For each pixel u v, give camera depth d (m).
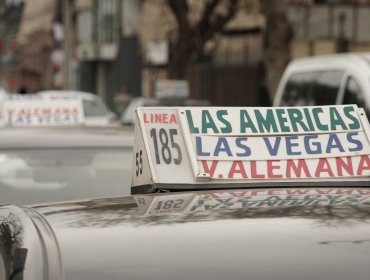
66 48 55.94
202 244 3.42
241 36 52.91
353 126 4.87
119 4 72.25
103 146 8.97
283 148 4.73
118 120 34.31
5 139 8.99
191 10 54.97
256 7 48.09
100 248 3.49
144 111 4.82
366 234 3.42
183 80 48.06
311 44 47.41
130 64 71.50
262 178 4.59
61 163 8.80
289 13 46.91
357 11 47.94
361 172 4.67
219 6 53.03
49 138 9.02
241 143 4.70
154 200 4.21
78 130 9.41
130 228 3.67
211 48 56.03
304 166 4.64
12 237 3.83
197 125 4.75
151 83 65.81
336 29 47.75
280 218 3.63
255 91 51.12
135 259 3.37
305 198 4.00
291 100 15.66
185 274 3.23
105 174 8.77
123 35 71.81
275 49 28.22
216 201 4.03
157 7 62.66
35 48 104.31
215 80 55.66
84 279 3.30
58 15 72.12
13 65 92.94
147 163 4.64
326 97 13.95
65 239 3.64
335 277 3.17
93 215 3.98
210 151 4.65
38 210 4.30
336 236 3.41
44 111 12.90
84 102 32.88
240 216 3.69
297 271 3.21
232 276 3.20
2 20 101.44
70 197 8.58
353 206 3.78
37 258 3.51
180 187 4.54
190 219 3.70
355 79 12.94
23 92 41.22
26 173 8.71
